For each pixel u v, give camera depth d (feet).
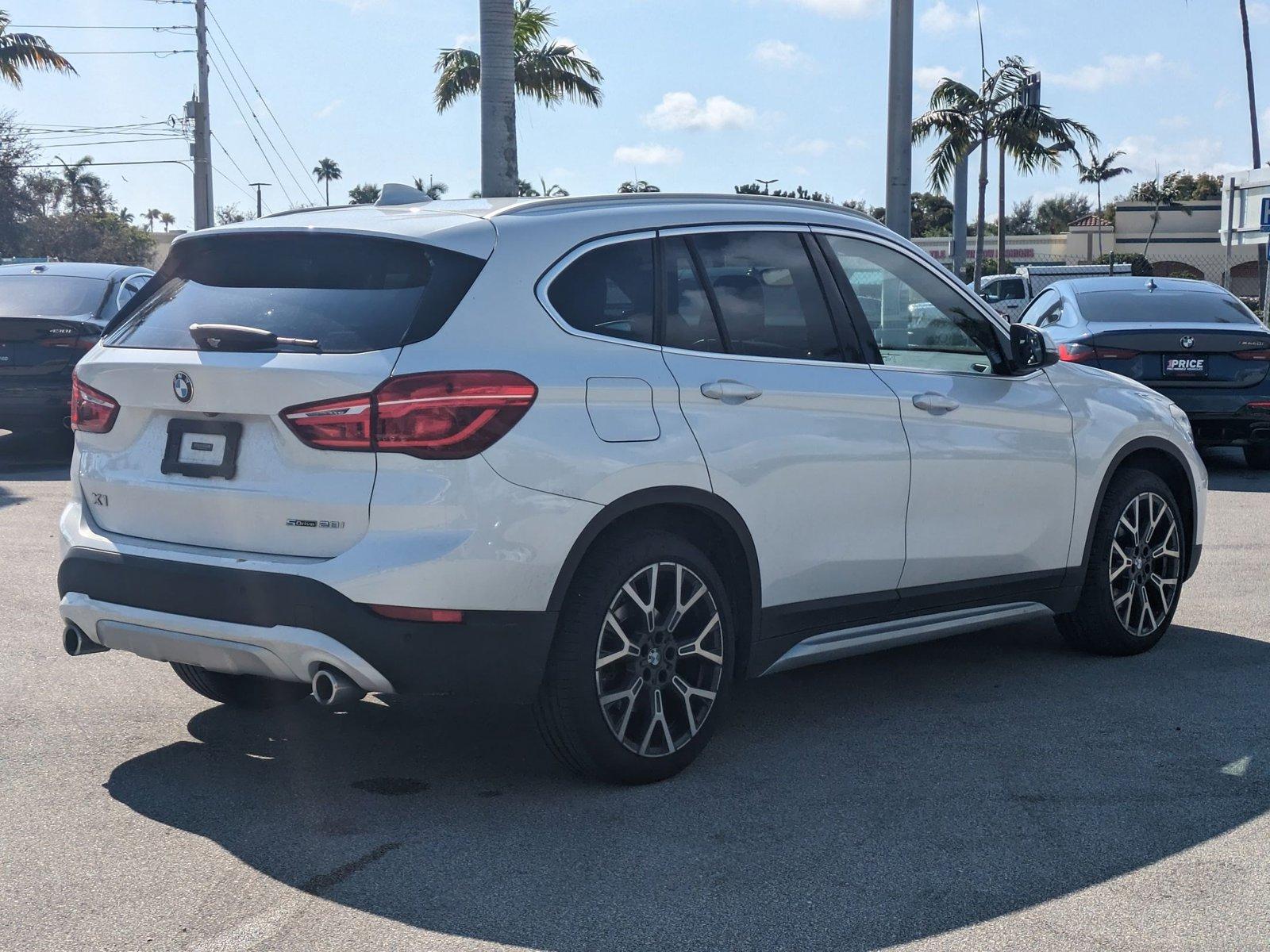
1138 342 35.12
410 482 12.21
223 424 13.12
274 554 12.68
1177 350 35.01
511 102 39.11
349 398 12.25
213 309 13.76
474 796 13.51
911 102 40.47
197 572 12.80
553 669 12.96
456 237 13.03
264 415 12.71
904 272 16.72
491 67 38.75
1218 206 226.38
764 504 14.44
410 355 12.34
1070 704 16.76
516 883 11.39
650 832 12.53
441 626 12.23
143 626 13.25
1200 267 227.81
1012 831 12.59
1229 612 21.70
